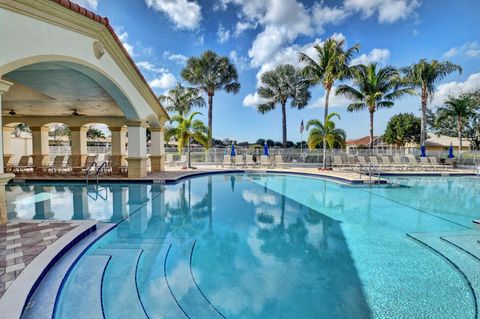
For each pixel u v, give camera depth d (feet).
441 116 76.48
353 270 11.61
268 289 10.09
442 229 17.19
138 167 36.40
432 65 63.93
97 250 13.29
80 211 21.36
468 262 12.21
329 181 39.96
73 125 48.73
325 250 13.80
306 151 67.15
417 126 112.78
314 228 17.40
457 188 33.58
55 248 11.69
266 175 47.75
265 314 8.61
